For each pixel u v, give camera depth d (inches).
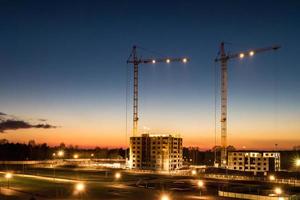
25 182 6811.0
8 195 5152.6
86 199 4950.8
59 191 5634.8
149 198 5083.7
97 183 6835.6
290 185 6712.6
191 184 6776.6
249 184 6806.1
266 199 4896.7
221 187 6225.4
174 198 5073.8
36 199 4854.8
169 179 7691.9
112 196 5241.1
